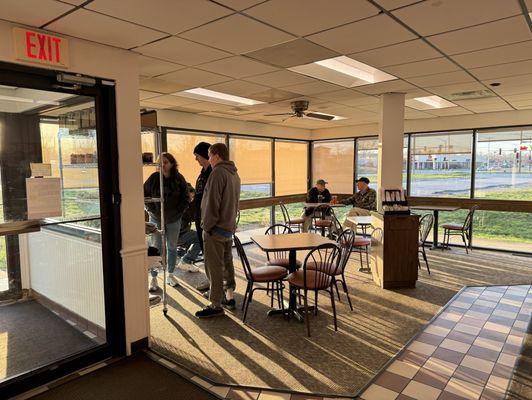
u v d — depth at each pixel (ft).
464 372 8.63
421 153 24.04
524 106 18.90
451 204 23.00
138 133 9.68
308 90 14.88
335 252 12.27
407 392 7.88
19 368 8.38
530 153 20.43
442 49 9.78
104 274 9.33
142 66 11.22
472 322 11.43
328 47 9.52
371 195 21.76
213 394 7.91
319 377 8.50
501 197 21.52
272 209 27.12
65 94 8.59
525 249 20.98
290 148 28.04
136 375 8.70
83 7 6.80
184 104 17.88
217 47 9.40
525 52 10.05
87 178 9.09
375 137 26.30
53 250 9.37
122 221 9.43
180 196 14.61
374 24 7.97
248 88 14.52
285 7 7.02
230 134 23.13
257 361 9.24
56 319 9.58
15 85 7.67
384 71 12.03
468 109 19.89
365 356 9.44
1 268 9.01
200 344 10.18
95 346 9.34
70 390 8.12
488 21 7.85
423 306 12.76
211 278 11.85
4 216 8.15
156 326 11.34
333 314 11.43
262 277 11.35
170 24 7.75
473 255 20.03
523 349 9.69
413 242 14.42
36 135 8.39
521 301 13.24
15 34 7.42
